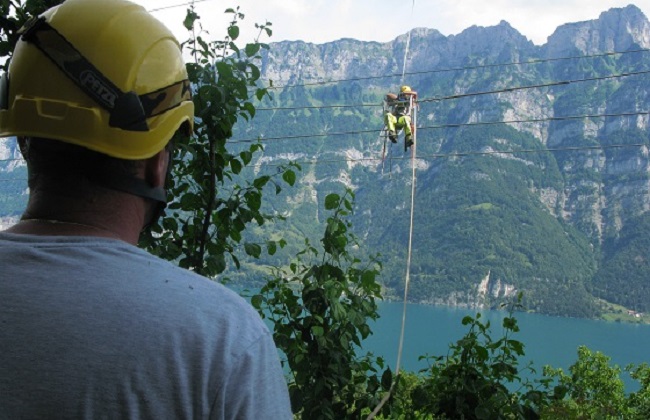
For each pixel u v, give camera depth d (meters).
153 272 1.26
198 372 1.16
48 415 1.13
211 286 1.29
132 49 1.37
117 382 1.14
